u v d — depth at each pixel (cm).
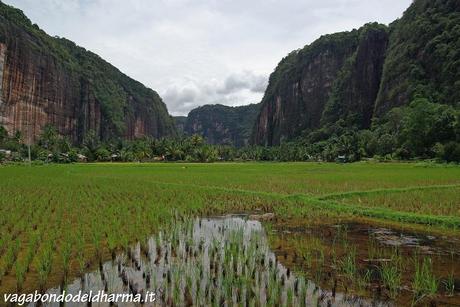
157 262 782
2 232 1001
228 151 11250
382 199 1691
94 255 819
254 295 621
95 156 9138
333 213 1390
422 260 841
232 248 868
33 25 15075
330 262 813
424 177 2805
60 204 1476
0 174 3278
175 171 4028
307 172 3706
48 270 710
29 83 12462
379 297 629
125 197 1716
